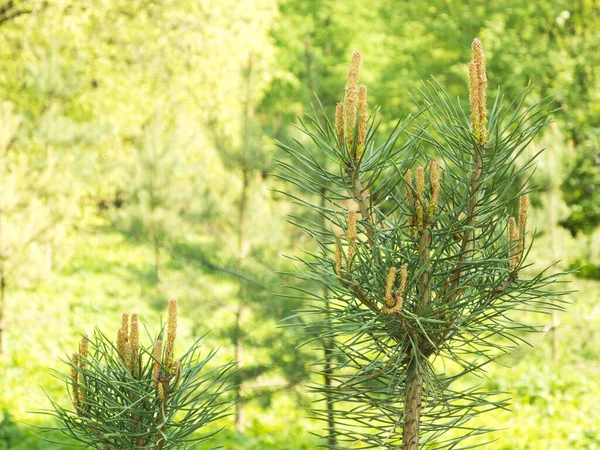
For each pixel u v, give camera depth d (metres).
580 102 15.88
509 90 15.84
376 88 18.91
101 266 14.57
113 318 12.19
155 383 1.58
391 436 1.78
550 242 8.20
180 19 15.56
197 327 7.60
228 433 8.01
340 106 1.68
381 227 1.82
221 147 7.47
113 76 15.34
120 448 1.63
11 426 7.58
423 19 19.42
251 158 7.26
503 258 1.73
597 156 10.87
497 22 17.27
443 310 1.68
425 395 1.82
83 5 15.08
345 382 1.79
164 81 15.41
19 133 11.16
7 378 9.33
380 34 20.86
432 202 1.66
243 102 7.81
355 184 1.72
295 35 21.33
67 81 11.66
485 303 1.76
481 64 1.66
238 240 7.16
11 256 9.55
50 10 14.66
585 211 13.80
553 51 16.47
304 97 7.46
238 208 7.23
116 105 15.23
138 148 10.34
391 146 1.74
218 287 8.18
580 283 8.27
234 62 15.74
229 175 7.50
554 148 8.62
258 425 8.67
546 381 9.91
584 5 17.84
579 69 16.56
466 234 1.73
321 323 1.78
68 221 10.57
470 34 18.64
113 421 1.62
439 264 1.74
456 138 1.74
